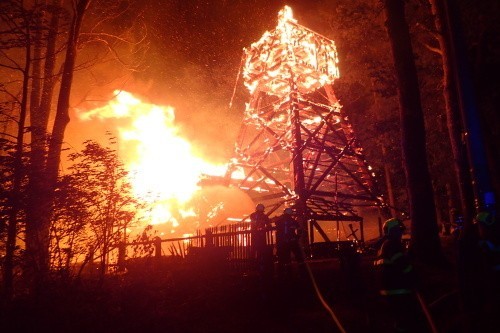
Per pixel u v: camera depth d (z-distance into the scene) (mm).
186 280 10453
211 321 7797
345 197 17453
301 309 7988
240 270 9609
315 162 16938
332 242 13703
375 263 4727
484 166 5625
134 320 8148
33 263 9352
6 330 7594
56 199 9203
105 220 10203
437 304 6758
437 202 25797
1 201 8719
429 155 23172
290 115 17516
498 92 12125
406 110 11906
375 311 7211
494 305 4363
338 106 19234
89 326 7836
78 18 13578
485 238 4547
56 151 11883
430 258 10555
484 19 13039
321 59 19375
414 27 19047
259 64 19297
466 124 5840
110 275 11312
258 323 7309
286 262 9055
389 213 18516
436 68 19031
